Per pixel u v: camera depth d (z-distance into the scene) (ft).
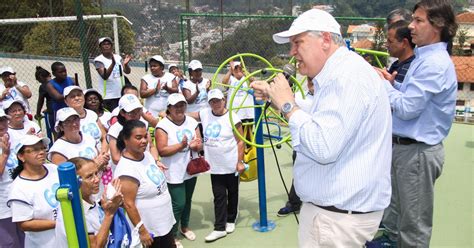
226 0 29.01
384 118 6.72
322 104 6.50
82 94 14.61
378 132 6.68
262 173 13.78
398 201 10.00
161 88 19.86
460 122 26.68
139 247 8.98
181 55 30.12
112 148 12.73
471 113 27.53
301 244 7.67
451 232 13.48
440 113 9.09
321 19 6.60
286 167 19.93
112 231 8.41
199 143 12.65
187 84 20.22
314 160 6.52
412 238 9.89
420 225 9.76
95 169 8.70
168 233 10.57
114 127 12.99
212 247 13.20
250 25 28.09
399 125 9.52
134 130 9.65
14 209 9.34
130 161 9.86
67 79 19.88
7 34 50.62
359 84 6.33
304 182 7.18
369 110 6.42
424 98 8.73
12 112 13.75
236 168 13.38
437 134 9.27
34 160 9.36
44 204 9.41
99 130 14.78
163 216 10.34
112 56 21.98
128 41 39.45
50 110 19.93
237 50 28.84
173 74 21.04
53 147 12.01
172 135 12.51
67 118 11.79
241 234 13.91
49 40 47.73
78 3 22.20
